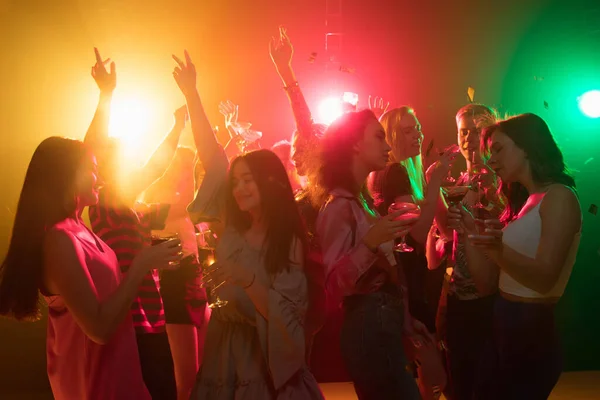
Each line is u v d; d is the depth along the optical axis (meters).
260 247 3.00
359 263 2.99
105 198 3.71
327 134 3.29
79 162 3.06
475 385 3.42
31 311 2.91
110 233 3.70
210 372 3.05
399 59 7.41
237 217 3.05
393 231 2.93
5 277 2.93
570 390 6.18
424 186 4.34
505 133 3.33
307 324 3.06
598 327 7.22
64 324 3.04
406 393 3.12
